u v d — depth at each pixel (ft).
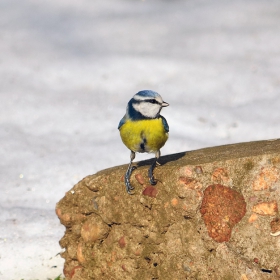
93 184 25.62
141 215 24.77
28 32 71.77
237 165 23.39
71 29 73.56
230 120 49.03
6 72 59.93
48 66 61.67
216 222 23.47
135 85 57.16
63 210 26.55
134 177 24.75
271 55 63.00
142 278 25.09
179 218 24.03
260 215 23.16
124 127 26.27
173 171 23.84
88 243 26.17
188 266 24.04
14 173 40.27
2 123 48.88
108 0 84.58
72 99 54.29
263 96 53.52
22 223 32.55
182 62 62.03
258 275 23.12
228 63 61.46
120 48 66.80
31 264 28.68
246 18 74.90
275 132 46.29
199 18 76.23
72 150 44.16
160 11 79.97
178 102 52.95
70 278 26.89
